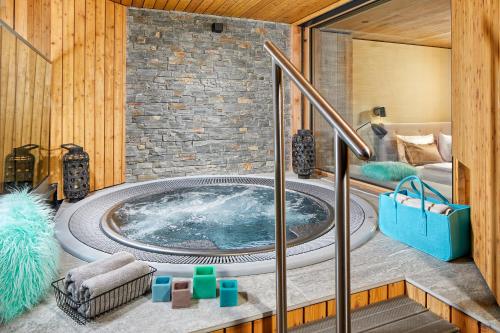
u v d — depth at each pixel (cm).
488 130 182
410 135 448
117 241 266
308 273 211
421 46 436
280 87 146
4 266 160
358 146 101
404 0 408
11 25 345
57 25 391
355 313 190
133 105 502
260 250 247
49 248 185
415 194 278
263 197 434
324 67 546
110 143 472
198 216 360
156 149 520
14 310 164
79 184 396
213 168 554
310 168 517
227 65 548
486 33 182
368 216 325
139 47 500
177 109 526
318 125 561
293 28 575
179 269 213
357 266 222
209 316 167
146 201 412
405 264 225
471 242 228
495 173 173
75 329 157
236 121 561
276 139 149
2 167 245
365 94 489
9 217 173
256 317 169
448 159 421
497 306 175
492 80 175
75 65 414
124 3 473
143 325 160
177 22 516
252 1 471
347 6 472
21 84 279
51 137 396
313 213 359
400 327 175
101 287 165
